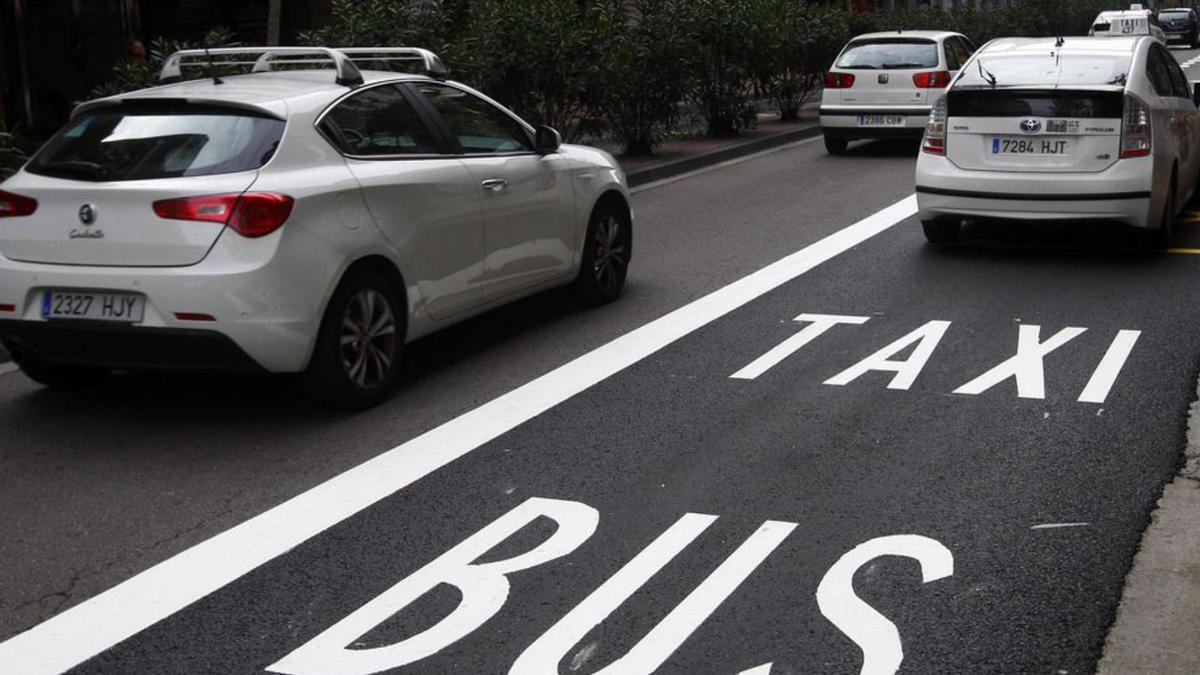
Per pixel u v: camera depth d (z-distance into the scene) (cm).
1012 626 427
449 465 594
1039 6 4303
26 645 430
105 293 626
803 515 525
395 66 1362
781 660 407
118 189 621
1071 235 1161
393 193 685
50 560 498
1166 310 866
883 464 582
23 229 641
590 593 459
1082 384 700
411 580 473
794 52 2353
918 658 407
